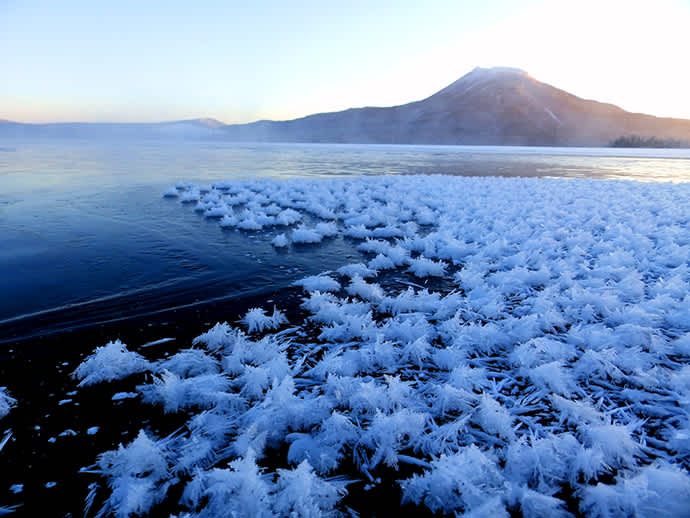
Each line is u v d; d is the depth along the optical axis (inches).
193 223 325.7
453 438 87.4
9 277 189.2
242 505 68.3
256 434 88.0
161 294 173.3
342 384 105.3
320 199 438.9
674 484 72.6
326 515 69.6
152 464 78.9
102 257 225.1
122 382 109.9
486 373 116.6
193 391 101.8
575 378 114.3
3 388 105.0
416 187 523.2
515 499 72.7
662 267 209.9
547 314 148.3
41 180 584.1
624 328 137.6
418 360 122.4
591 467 78.2
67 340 131.3
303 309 161.5
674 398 104.0
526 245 249.1
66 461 82.1
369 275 204.8
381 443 86.3
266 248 257.4
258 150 1923.0
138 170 781.3
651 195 450.9
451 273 215.2
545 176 765.3
